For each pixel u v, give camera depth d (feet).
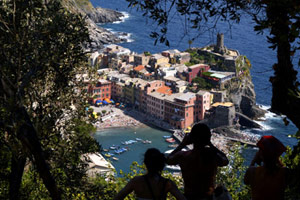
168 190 24.82
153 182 24.70
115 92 574.97
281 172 22.59
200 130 25.23
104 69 633.61
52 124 49.37
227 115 497.46
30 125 30.86
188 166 25.45
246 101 558.97
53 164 51.03
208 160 25.02
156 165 24.66
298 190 22.98
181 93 534.78
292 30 22.16
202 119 507.71
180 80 562.25
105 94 565.12
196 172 25.22
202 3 31.50
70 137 54.39
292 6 22.38
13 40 41.81
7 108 30.81
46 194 55.93
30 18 44.91
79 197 55.67
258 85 627.46
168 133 476.95
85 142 54.70
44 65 43.98
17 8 44.11
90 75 57.36
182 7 32.14
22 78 41.70
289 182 22.49
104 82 557.33
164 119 513.04
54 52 45.50
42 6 47.47
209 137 25.34
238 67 584.81
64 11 48.78
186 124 497.46
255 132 498.28
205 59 631.56
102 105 556.92
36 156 30.55
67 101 54.08
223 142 461.37
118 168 373.81
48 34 45.42
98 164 172.86
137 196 24.98
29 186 54.80
